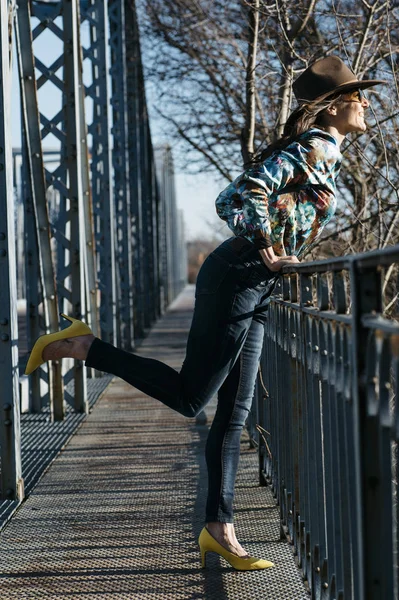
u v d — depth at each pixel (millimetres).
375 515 1821
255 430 5062
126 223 13273
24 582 3256
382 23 5777
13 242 4543
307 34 7035
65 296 7445
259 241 3066
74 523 4062
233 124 8586
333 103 3195
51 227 7438
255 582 3191
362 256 1757
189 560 3473
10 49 4770
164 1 8750
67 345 3287
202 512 4195
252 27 6254
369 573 1825
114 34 12906
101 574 3322
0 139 4410
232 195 3266
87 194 8961
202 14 8297
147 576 3293
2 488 4484
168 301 33156
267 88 7203
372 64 5766
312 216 3182
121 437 6254
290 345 3260
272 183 3066
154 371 3236
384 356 1681
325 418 2541
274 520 4004
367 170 6062
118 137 13156
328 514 2516
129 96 15336
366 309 1829
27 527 4020
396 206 5301
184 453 5621
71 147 7203
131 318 13281
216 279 3182
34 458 5578
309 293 2895
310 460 2840
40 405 7461
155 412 7387
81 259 7355
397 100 4938
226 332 3178
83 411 7355
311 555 2861
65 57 7074
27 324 7273
